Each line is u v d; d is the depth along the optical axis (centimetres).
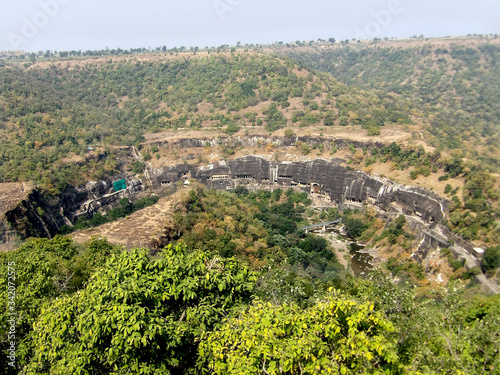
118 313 1534
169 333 1600
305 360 1395
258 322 1537
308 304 2753
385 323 1401
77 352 1612
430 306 2411
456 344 1747
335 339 1451
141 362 1567
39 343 1777
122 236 5625
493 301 2530
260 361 1425
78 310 1734
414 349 1806
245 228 6869
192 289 1792
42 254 3366
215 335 1596
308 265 6819
